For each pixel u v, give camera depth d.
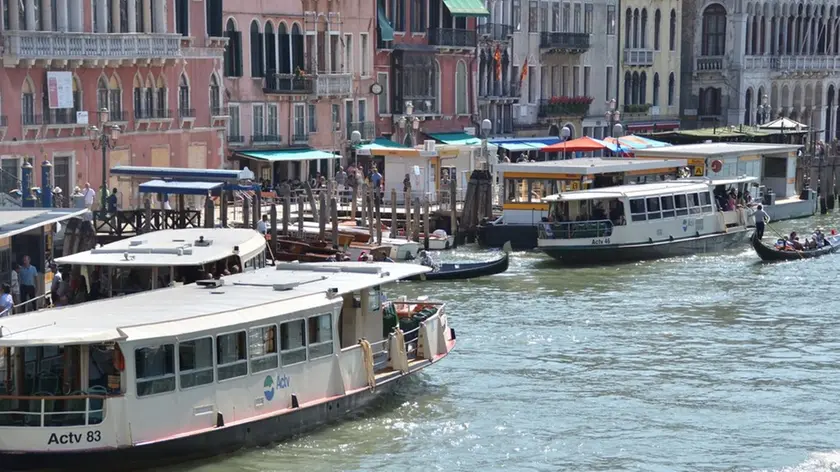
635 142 144.38
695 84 194.75
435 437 54.44
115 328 47.19
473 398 60.16
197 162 120.25
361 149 123.62
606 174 111.62
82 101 106.06
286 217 97.56
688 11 194.12
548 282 91.88
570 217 101.38
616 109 181.12
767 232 124.06
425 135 149.88
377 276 57.75
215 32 121.38
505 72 163.00
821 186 142.00
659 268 98.81
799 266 100.19
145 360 47.41
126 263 59.38
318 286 55.50
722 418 58.06
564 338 72.94
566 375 64.75
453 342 63.53
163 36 112.75
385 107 146.38
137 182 108.00
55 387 47.12
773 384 63.75
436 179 123.31
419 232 108.88
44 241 72.56
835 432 56.31
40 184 101.56
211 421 49.53
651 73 187.75
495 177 128.50
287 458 51.06
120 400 46.78
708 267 99.56
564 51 170.75
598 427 56.50
